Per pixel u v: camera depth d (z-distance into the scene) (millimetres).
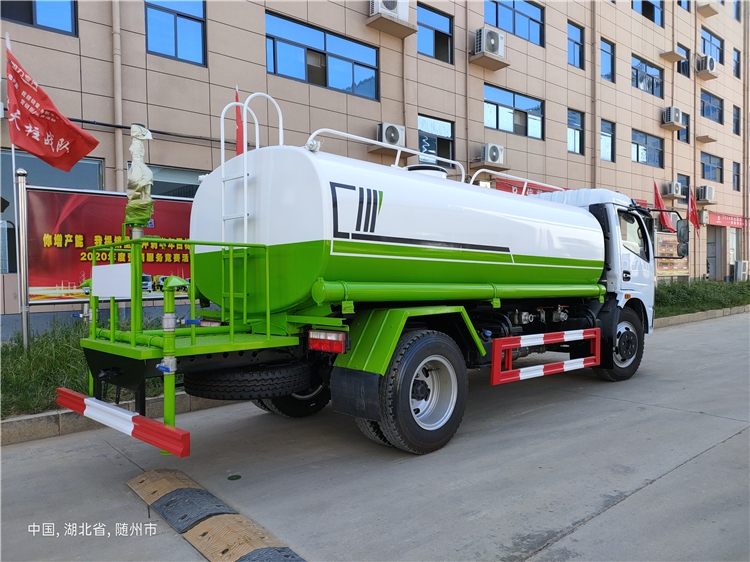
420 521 3268
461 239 4977
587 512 3355
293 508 3471
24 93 6227
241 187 4531
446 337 4680
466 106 14391
